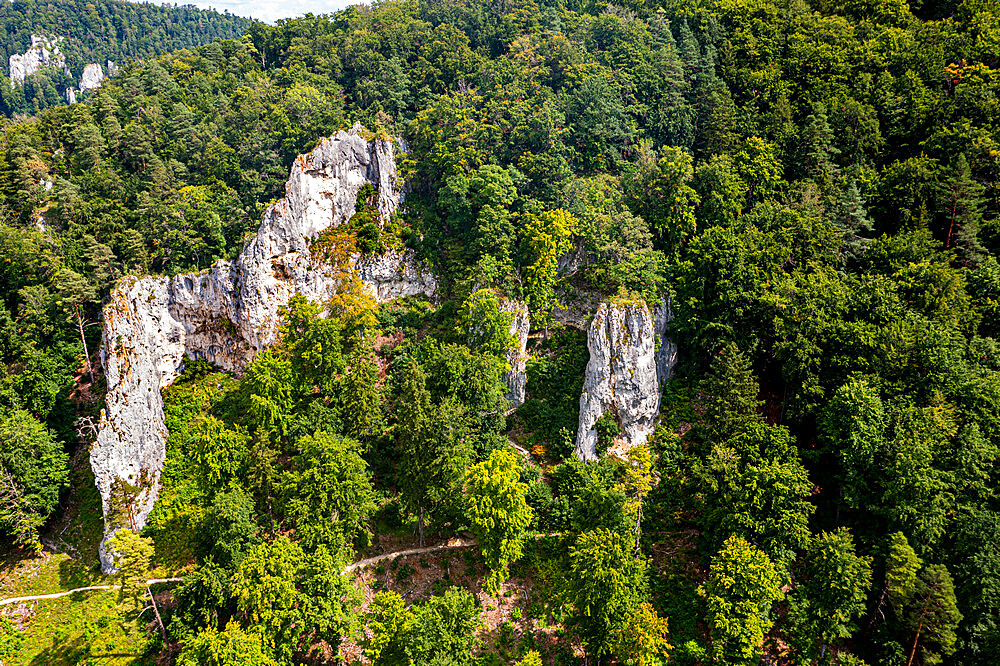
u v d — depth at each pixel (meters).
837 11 118.75
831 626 52.62
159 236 86.56
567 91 103.19
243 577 55.78
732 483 57.53
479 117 97.38
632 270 76.50
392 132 99.69
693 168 84.62
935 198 79.44
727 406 63.56
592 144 93.75
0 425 69.31
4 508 67.94
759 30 111.00
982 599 51.19
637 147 92.25
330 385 77.62
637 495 65.00
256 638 52.31
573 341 80.31
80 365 83.81
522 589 64.06
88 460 77.19
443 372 71.94
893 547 52.47
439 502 66.06
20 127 104.81
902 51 100.44
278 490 65.56
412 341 84.69
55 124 105.12
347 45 119.81
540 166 90.00
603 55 109.38
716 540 59.19
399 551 67.69
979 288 70.06
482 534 61.34
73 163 98.50
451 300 87.62
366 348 83.50
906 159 88.75
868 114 90.31
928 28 106.88
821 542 54.12
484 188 86.25
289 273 84.06
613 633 54.25
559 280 83.06
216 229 87.69
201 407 80.69
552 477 70.62
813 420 67.38
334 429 72.31
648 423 72.88
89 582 66.88
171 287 82.44
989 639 50.31
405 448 66.50
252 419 73.12
